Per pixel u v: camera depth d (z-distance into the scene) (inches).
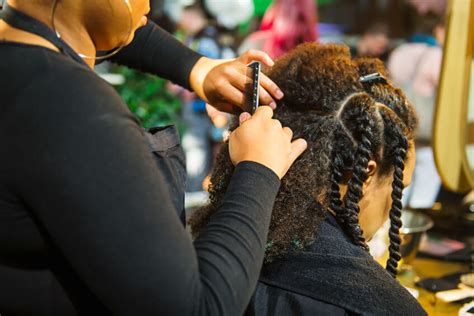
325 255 30.6
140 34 45.1
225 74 39.4
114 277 22.1
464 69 45.1
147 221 22.4
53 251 25.0
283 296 30.6
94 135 22.1
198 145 111.9
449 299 44.8
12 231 24.0
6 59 23.5
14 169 22.3
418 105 89.5
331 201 31.7
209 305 23.3
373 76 32.5
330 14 171.6
